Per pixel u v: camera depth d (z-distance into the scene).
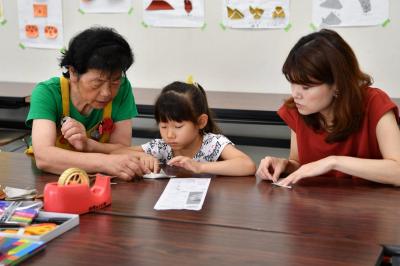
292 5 2.71
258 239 1.03
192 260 0.93
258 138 2.77
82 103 1.72
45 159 1.53
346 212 1.18
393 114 1.48
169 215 1.17
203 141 1.68
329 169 1.39
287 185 1.39
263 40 2.81
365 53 2.66
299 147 1.61
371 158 1.52
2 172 1.57
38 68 3.30
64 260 0.94
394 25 2.58
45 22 3.21
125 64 1.51
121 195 1.33
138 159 1.54
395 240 1.02
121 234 1.06
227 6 2.82
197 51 2.95
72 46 1.52
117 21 3.06
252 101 2.59
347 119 1.44
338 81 1.37
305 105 1.40
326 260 0.93
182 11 2.92
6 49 3.34
